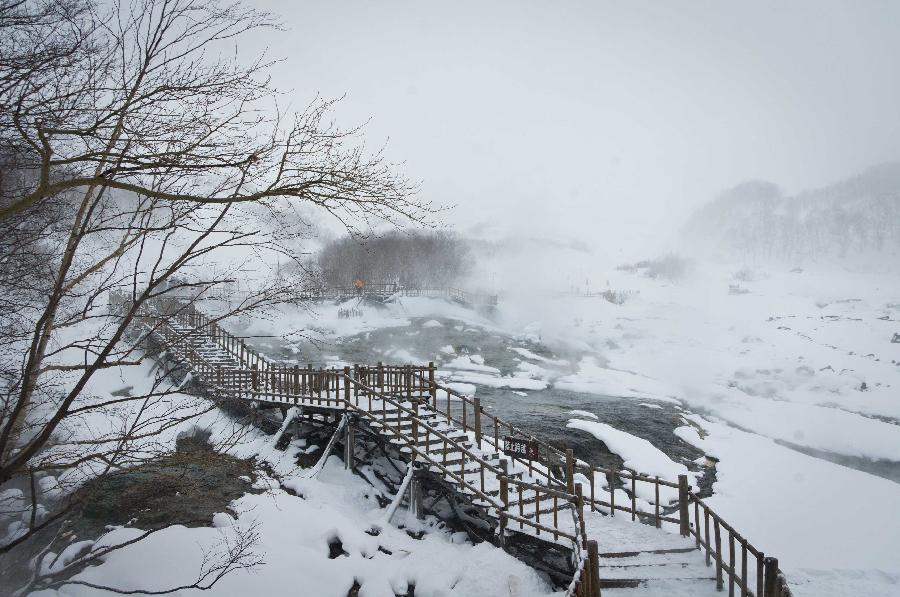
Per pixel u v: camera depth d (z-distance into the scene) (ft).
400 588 30.73
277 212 19.31
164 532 31.19
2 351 22.65
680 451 65.57
